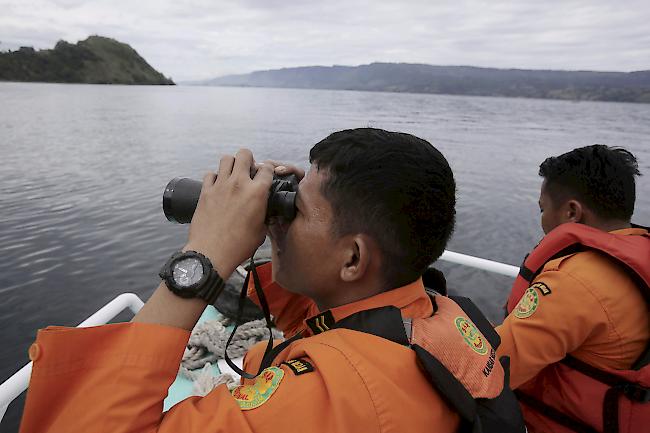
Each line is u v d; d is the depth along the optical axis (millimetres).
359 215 850
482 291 6777
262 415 750
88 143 23500
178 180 1043
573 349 1654
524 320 1695
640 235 1763
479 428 812
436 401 818
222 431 733
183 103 68938
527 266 1938
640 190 14492
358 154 851
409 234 857
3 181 14117
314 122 43281
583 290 1604
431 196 861
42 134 26078
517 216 11258
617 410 1629
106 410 733
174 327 815
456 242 9336
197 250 852
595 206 1820
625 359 1612
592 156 1831
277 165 1112
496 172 18125
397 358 808
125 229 9469
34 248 8273
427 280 1233
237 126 36500
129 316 5945
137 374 764
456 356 855
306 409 747
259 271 1342
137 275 7328
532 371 1676
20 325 5777
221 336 2551
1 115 37344
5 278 7020
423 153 875
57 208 11016
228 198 878
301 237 903
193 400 822
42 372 750
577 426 1747
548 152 25062
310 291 970
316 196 883
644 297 1590
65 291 6695
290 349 945
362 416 736
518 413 907
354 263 887
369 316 871
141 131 30062
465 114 64188
